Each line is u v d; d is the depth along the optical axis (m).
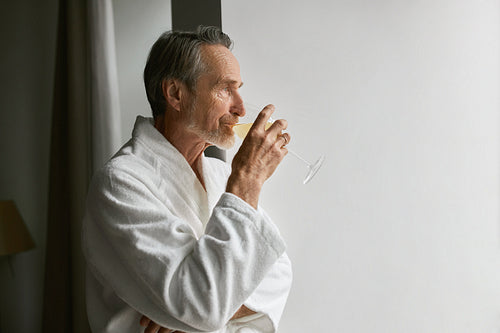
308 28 1.49
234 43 1.41
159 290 0.97
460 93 1.65
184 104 1.12
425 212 1.62
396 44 1.58
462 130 1.65
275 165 1.08
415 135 1.60
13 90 2.10
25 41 2.12
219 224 1.00
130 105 2.16
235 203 1.01
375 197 1.56
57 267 2.06
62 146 2.10
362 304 1.55
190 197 1.15
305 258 1.49
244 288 0.98
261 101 1.44
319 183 1.50
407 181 1.59
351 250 1.53
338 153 1.52
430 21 1.62
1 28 2.09
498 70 1.70
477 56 1.67
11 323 2.07
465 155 1.66
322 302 1.51
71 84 2.05
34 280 2.12
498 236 1.70
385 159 1.57
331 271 1.51
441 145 1.63
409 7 1.59
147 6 2.19
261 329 1.21
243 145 1.06
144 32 2.18
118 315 1.09
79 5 2.08
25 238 2.09
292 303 1.48
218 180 1.28
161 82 1.14
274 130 1.07
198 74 1.10
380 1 1.56
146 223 1.03
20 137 2.11
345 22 1.52
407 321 1.60
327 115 1.51
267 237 1.00
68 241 2.07
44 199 2.13
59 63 2.10
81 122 2.06
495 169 1.69
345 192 1.53
